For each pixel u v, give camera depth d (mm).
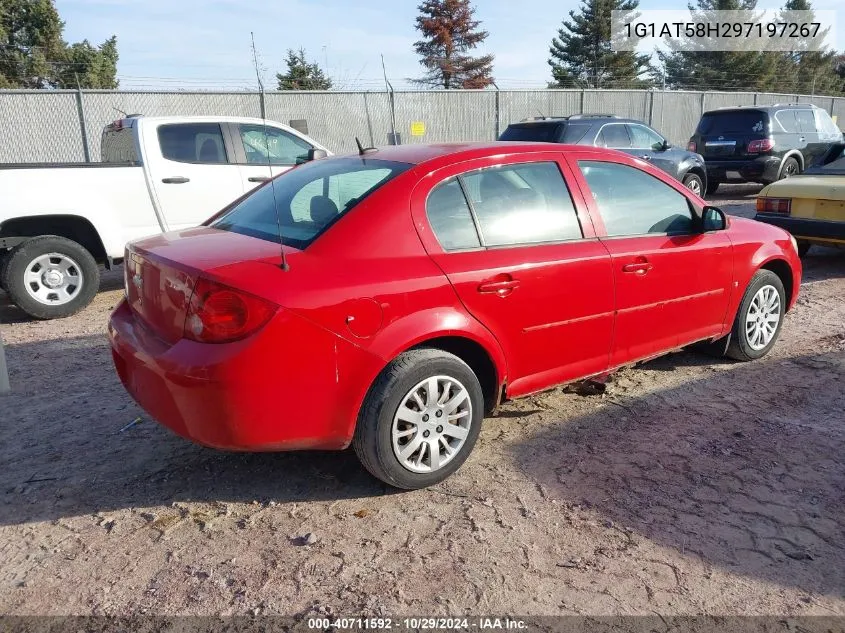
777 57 55969
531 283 3723
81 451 3947
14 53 30859
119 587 2797
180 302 3084
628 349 4363
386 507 3367
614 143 12570
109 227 7203
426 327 3324
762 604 2703
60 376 5156
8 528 3201
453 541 3090
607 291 4094
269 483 3600
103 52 35594
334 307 3076
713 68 53531
